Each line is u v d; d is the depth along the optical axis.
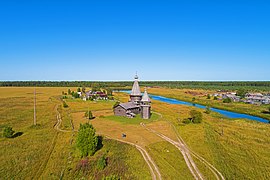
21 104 123.50
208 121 86.31
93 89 186.62
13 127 71.44
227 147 55.44
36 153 49.06
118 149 52.09
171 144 56.22
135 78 98.69
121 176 39.47
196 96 190.88
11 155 47.78
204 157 49.50
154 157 47.94
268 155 50.19
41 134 63.78
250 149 53.66
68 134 64.06
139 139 59.22
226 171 43.34
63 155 48.44
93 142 48.19
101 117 88.44
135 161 45.66
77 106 119.06
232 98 168.38
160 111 106.44
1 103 126.06
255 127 76.06
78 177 39.38
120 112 91.31
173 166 44.97
